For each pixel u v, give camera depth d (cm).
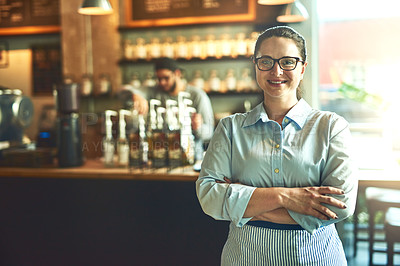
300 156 151
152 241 251
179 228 247
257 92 414
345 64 466
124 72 462
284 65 150
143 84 446
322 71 473
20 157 281
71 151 274
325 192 144
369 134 255
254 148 157
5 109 313
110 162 270
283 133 154
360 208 317
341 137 151
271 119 160
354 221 294
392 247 255
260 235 152
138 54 440
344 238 258
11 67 478
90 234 260
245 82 422
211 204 154
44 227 266
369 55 464
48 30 462
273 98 156
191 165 260
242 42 417
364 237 360
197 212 244
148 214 251
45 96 473
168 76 357
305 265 150
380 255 329
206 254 245
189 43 433
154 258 252
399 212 259
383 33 457
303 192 145
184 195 245
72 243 263
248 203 148
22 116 317
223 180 162
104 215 257
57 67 470
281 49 150
